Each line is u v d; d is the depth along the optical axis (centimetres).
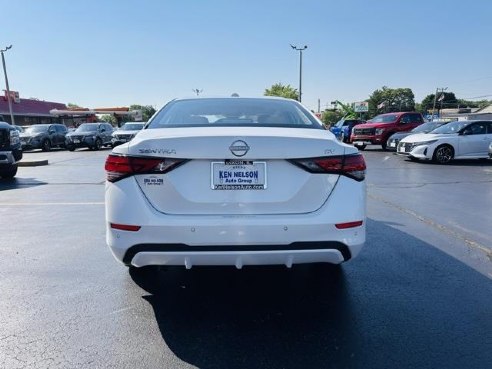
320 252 291
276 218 285
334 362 254
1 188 926
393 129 2061
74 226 571
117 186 293
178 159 284
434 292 352
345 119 2989
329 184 293
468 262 423
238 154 282
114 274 394
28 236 522
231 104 396
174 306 329
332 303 333
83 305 329
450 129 1468
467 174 1128
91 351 265
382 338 281
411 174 1128
